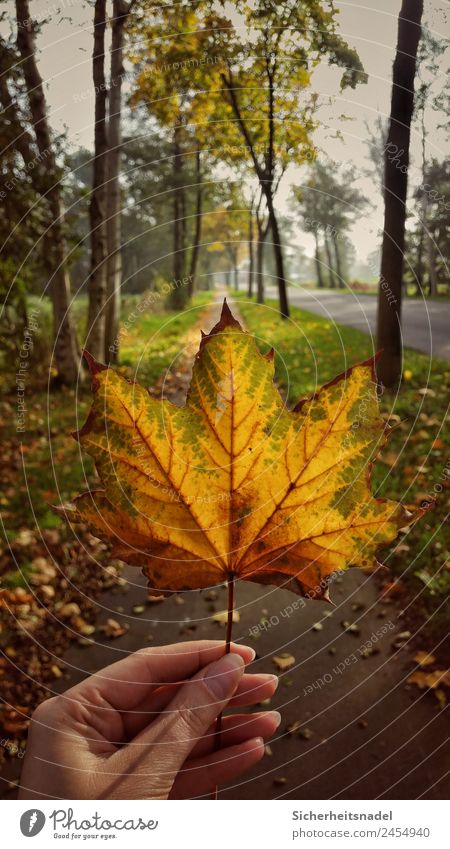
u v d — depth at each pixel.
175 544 0.65
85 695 1.16
